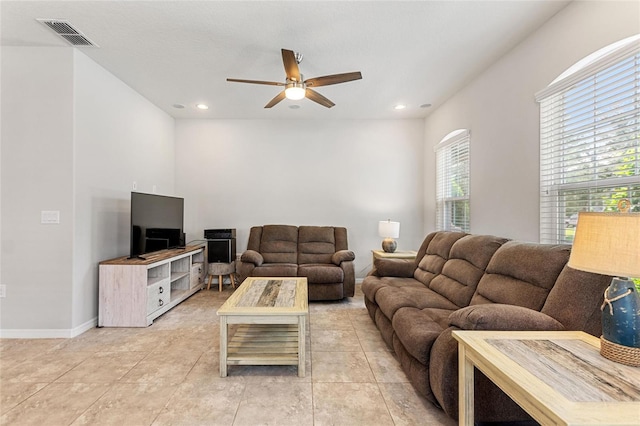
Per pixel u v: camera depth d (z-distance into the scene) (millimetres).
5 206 2770
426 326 1885
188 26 2443
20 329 2758
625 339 1143
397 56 2902
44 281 2764
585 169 2098
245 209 4988
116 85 3412
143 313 3021
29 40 2654
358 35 2559
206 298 4074
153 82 3537
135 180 3807
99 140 3135
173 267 4121
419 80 3438
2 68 2766
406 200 5008
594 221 1195
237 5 2186
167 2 2156
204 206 4969
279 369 2230
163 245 3803
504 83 2857
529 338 1395
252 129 4988
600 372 1087
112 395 1894
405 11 2244
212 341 2697
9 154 2771
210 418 1684
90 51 2842
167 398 1866
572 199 2207
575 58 2090
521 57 2627
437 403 1733
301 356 2121
